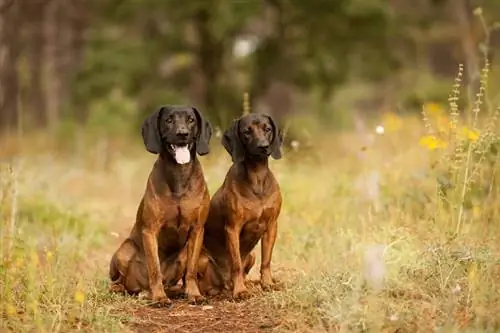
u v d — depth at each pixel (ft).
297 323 29.19
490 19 114.93
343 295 30.63
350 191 48.06
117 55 108.27
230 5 98.07
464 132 38.24
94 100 111.75
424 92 107.14
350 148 66.80
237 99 106.93
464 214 38.06
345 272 33.55
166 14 107.55
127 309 32.55
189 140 32.86
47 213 50.65
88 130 102.27
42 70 136.87
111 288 35.32
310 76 107.45
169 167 33.35
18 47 100.89
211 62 107.86
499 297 29.07
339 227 41.32
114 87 109.40
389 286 31.35
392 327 27.73
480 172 40.22
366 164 48.08
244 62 110.93
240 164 34.58
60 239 43.04
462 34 111.14
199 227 34.06
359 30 104.78
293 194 49.42
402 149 50.57
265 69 107.86
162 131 33.24
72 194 64.95
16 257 34.22
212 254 36.14
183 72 112.47
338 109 123.03
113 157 87.92
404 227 36.52
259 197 34.37
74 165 80.89
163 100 107.65
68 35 139.33
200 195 33.71
